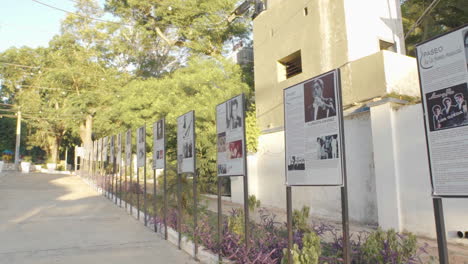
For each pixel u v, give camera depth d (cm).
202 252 620
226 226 711
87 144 3269
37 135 4556
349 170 1016
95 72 3052
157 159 922
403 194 811
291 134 447
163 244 755
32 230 880
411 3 1859
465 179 281
